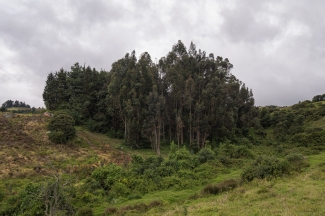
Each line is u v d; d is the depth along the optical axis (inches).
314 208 431.2
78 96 2160.4
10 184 824.9
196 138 1754.4
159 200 703.7
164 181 893.8
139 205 669.3
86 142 1534.2
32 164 1060.5
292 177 737.0
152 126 1596.9
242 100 2095.2
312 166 885.8
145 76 1808.6
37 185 673.6
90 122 1983.3
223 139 1707.7
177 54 2107.5
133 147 1674.5
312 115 2174.0
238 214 450.0
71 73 2284.7
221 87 1806.1
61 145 1375.5
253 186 694.5
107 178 876.6
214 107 1760.6
